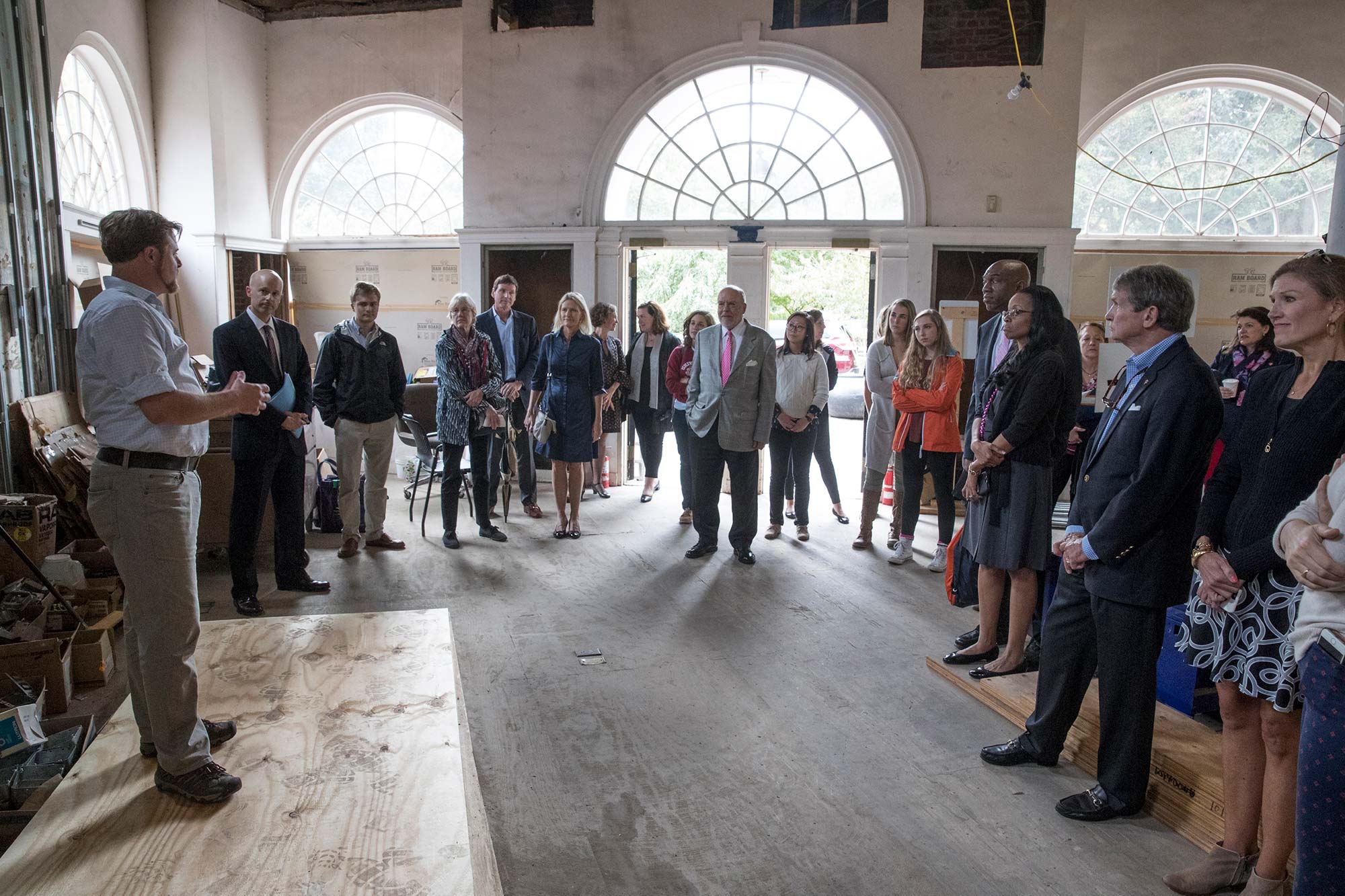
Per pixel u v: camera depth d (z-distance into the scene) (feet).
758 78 23.20
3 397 15.85
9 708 8.77
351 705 8.46
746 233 23.17
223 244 26.08
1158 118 24.94
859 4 22.11
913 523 16.96
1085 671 8.92
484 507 18.24
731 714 10.53
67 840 6.32
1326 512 5.16
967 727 10.26
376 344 16.56
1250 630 6.59
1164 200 25.26
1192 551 7.06
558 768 9.23
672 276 57.82
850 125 22.95
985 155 22.02
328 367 16.28
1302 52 23.70
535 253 24.06
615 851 7.79
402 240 28.04
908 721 10.39
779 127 23.43
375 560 16.78
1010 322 10.59
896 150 22.31
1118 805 8.27
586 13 23.07
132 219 6.79
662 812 8.42
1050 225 21.99
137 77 24.61
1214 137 24.90
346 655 9.68
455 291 27.84
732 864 7.63
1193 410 7.39
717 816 8.36
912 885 7.36
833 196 23.40
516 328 21.22
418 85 27.27
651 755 9.52
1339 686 4.90
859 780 9.04
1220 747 8.61
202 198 25.76
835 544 18.54
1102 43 24.16
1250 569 6.40
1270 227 25.12
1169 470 7.44
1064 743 9.46
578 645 12.65
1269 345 13.51
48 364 18.15
